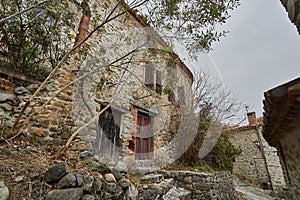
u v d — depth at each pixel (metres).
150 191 3.09
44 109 3.11
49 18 3.10
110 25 4.36
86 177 1.96
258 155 9.81
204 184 4.34
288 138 2.96
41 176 1.78
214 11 2.62
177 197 3.69
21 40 2.81
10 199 1.48
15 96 2.90
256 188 9.17
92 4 4.27
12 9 2.67
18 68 3.02
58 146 3.05
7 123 2.69
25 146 2.48
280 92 1.57
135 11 2.99
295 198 3.46
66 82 3.52
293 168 3.20
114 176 2.46
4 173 1.67
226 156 6.65
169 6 2.73
